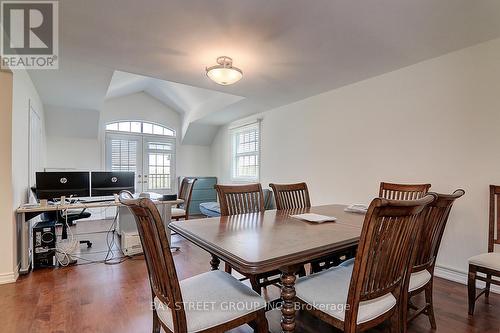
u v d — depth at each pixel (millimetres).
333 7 1842
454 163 2553
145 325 1788
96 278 2568
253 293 1331
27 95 3260
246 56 2648
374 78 3232
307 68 2959
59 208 2811
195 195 6188
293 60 2748
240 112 5164
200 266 2916
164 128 6602
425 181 2756
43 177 2887
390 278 1235
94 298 2158
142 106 6230
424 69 2771
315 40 2318
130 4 1819
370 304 1243
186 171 6809
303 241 1397
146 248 1218
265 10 1880
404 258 1302
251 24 2062
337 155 3691
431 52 2572
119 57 2686
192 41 2348
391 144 3055
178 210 4117
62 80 3572
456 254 2543
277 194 2549
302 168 4266
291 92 3873
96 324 1794
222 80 2740
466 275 2467
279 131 4754
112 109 5859
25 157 3152
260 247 1286
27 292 2260
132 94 6094
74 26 2111
